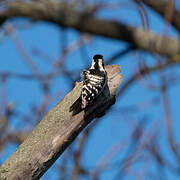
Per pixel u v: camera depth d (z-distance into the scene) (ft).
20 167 26.84
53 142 27.25
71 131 27.58
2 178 26.66
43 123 27.68
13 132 44.50
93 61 32.71
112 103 30.32
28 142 27.35
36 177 27.25
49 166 27.58
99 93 28.76
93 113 28.53
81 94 28.30
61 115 27.73
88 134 38.24
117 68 30.91
